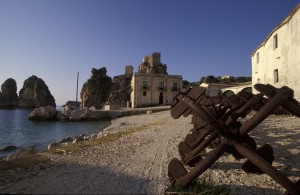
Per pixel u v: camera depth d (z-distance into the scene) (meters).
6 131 28.08
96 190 4.43
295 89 18.92
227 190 4.41
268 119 17.23
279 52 21.31
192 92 4.76
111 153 7.95
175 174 4.44
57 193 4.22
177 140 10.73
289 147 8.36
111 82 100.38
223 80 66.94
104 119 43.34
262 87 3.80
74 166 6.16
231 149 4.14
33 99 156.00
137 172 5.69
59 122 40.44
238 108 6.60
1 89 169.50
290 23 19.53
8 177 5.08
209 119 4.06
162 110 42.50
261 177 5.30
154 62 86.06
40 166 6.06
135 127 19.58
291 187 3.46
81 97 99.81
